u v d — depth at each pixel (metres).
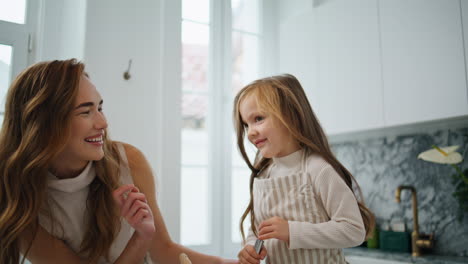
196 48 5.24
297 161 1.15
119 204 0.98
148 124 2.22
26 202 0.99
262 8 2.94
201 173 5.36
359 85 2.26
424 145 2.26
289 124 1.11
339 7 2.42
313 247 0.98
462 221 2.05
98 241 1.08
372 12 2.21
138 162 1.27
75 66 1.03
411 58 2.01
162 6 2.34
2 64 2.02
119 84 2.15
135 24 2.24
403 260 1.97
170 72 2.30
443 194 2.15
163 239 1.22
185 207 5.26
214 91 2.65
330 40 2.46
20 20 2.10
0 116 1.97
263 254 1.02
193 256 1.20
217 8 2.69
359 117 2.25
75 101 0.99
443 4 1.88
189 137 6.43
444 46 1.87
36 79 1.01
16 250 1.00
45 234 1.05
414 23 2.00
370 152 2.58
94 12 2.11
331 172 1.06
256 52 2.91
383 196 2.47
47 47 2.10
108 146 1.22
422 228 2.24
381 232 2.32
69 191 1.09
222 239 2.56
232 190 2.68
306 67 2.63
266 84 1.17
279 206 1.10
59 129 0.97
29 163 0.96
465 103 1.77
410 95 2.00
